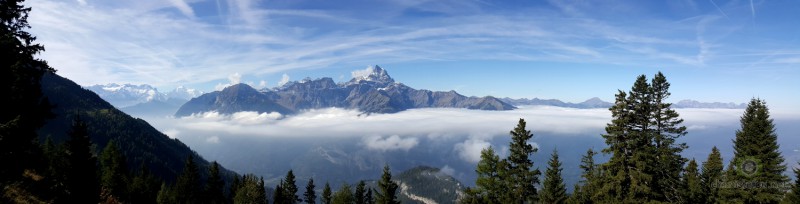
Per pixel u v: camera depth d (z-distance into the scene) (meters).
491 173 38.75
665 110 32.66
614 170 34.06
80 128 37.31
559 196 56.88
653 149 31.86
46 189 34.72
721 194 43.00
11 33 19.81
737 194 41.84
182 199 89.06
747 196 40.69
